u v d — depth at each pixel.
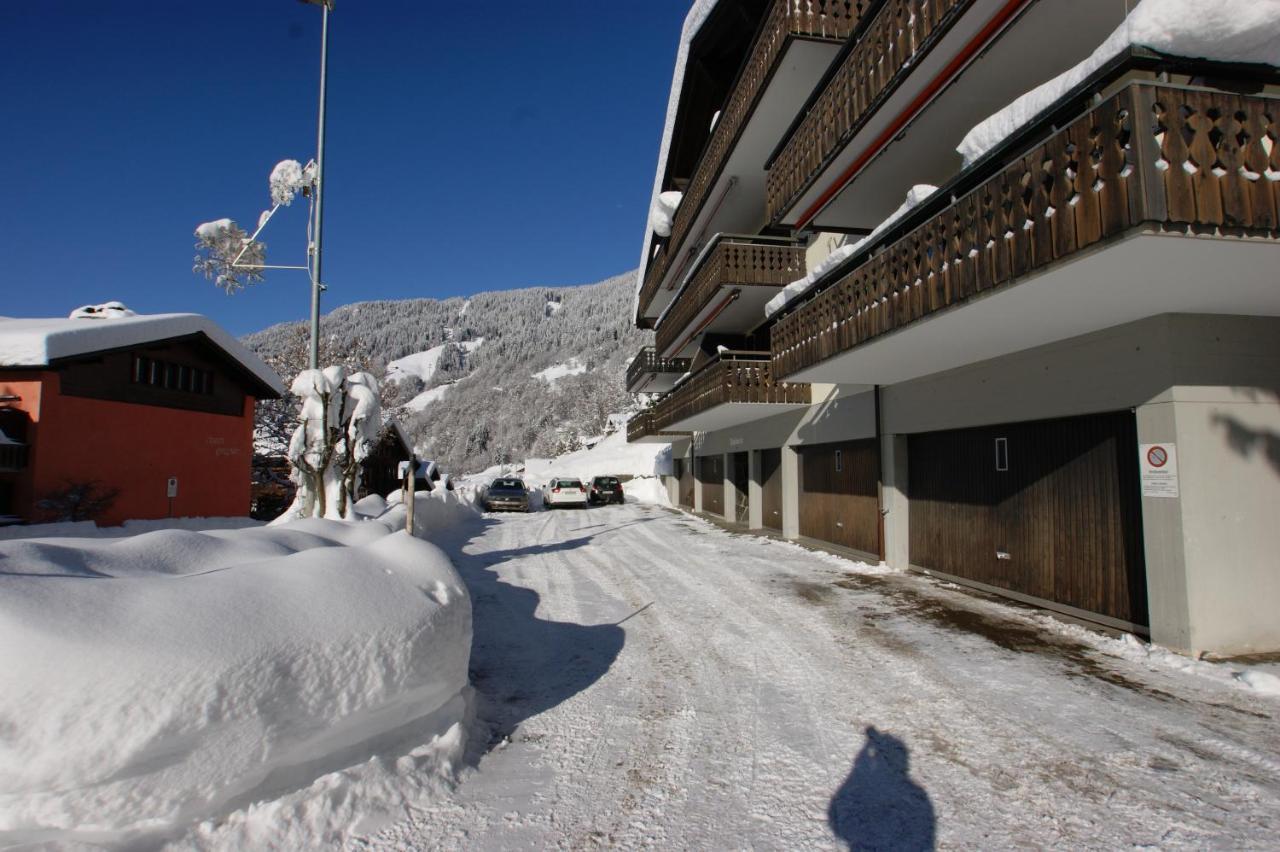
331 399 9.72
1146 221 3.47
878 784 3.09
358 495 22.38
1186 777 3.12
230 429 15.03
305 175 10.70
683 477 26.23
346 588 3.10
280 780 2.54
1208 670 4.49
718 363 12.36
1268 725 3.69
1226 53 3.64
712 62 16.25
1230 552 4.88
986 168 4.87
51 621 2.19
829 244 11.84
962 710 3.97
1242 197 3.60
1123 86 3.62
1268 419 5.05
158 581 2.67
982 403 7.27
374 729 2.92
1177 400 4.90
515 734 3.70
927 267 5.53
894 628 5.93
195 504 13.85
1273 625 4.91
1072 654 5.07
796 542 12.56
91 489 10.91
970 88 6.50
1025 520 6.82
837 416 10.82
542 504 27.08
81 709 2.06
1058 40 5.70
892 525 9.13
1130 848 2.57
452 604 3.55
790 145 9.47
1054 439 6.43
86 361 11.05
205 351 14.05
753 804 2.92
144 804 2.15
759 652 5.26
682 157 19.58
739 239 12.84
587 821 2.78
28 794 2.00
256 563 3.14
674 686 4.49
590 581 8.50
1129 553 5.54
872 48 7.11
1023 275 4.39
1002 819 2.78
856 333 6.80
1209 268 4.04
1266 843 2.59
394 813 2.72
